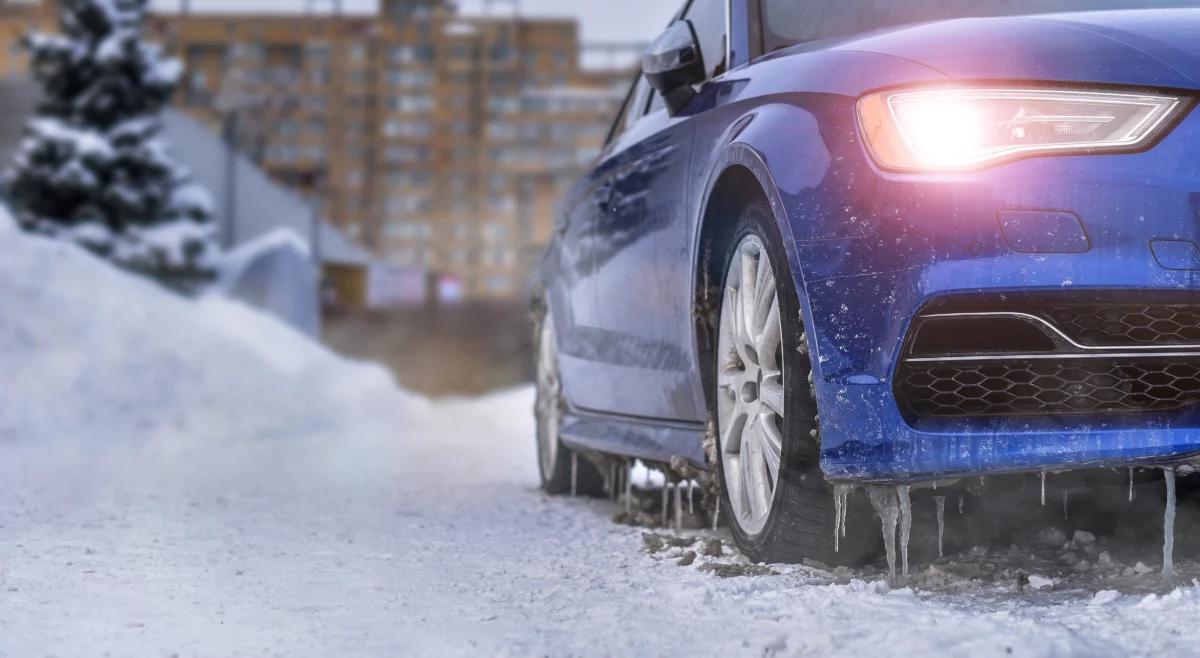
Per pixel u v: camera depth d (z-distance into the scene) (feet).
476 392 92.73
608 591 8.87
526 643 7.36
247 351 37.65
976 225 7.97
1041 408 8.18
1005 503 9.43
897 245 8.09
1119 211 7.93
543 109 329.52
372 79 328.90
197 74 322.34
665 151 11.41
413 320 144.77
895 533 8.79
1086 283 7.88
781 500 9.11
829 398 8.35
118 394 32.65
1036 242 7.92
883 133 8.31
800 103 9.05
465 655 7.15
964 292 7.93
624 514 12.83
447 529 12.43
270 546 11.33
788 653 6.84
